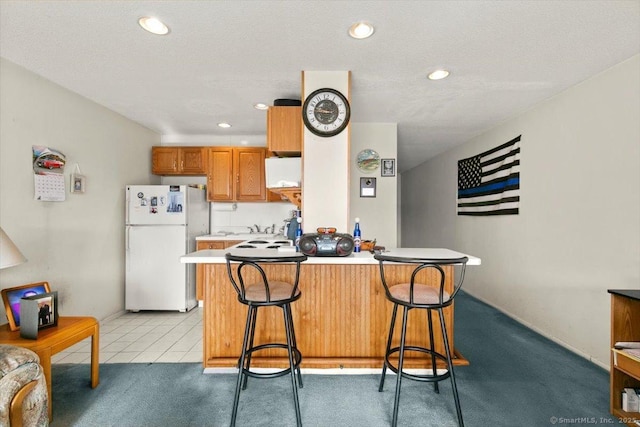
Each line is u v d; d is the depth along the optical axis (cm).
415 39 193
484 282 395
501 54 210
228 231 448
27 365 134
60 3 160
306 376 216
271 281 208
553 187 278
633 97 210
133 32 187
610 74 226
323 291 221
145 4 161
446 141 446
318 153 237
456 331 301
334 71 237
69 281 282
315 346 222
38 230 251
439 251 213
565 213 265
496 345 269
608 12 165
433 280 220
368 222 376
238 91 278
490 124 365
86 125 300
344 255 197
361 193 375
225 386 203
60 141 270
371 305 222
